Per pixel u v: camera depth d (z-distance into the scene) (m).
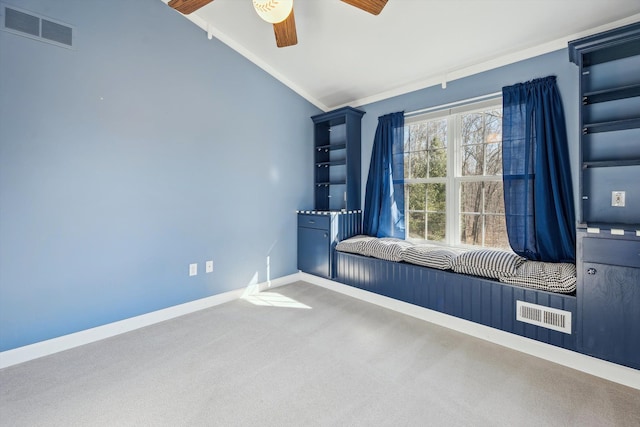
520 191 2.32
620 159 1.97
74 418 1.41
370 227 3.40
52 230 2.01
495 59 2.48
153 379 1.71
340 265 3.20
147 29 2.41
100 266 2.21
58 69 2.01
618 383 1.66
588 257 1.71
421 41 2.42
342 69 3.03
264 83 3.24
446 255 2.41
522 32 2.15
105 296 2.23
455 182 2.84
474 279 2.20
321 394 1.58
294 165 3.58
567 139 2.16
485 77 2.57
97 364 1.87
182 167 2.64
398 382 1.68
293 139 3.56
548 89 2.20
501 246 2.57
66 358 1.94
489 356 1.95
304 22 2.41
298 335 2.25
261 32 2.74
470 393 1.59
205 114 2.78
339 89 3.43
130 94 2.33
